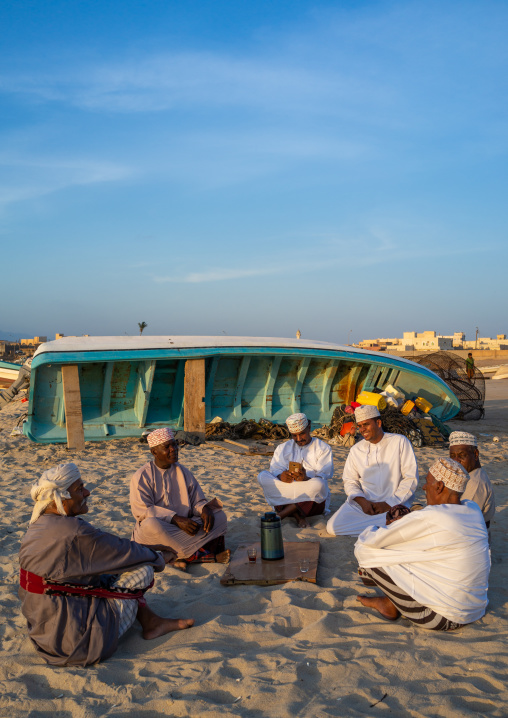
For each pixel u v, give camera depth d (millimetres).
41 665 3400
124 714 2900
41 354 10875
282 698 2961
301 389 13188
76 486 3508
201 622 3936
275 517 4984
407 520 3584
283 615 3928
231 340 12258
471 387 15445
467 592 3529
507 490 7477
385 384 13422
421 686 3045
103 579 3701
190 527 4801
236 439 11875
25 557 3402
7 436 13016
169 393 12461
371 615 3910
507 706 2828
